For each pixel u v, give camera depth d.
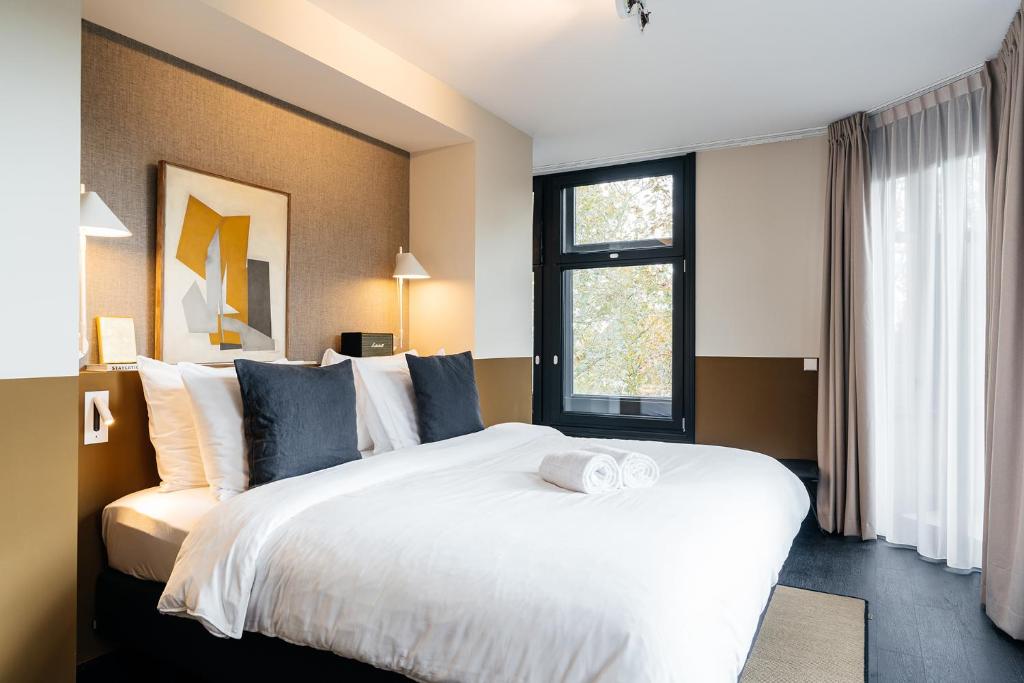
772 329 4.41
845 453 3.92
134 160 2.46
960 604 2.84
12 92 1.71
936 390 3.41
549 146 4.56
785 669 2.26
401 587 1.53
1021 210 2.53
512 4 2.64
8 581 1.72
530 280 4.30
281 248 3.04
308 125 3.25
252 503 1.89
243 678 1.83
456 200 3.79
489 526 1.69
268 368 2.26
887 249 3.78
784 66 3.23
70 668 1.86
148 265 2.51
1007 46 2.74
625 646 1.23
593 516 1.77
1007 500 2.59
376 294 3.69
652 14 2.71
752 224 4.47
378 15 2.73
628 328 4.96
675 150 4.65
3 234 1.69
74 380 1.86
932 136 3.48
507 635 1.35
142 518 2.11
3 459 1.70
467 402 3.10
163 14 2.28
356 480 2.13
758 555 1.80
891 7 2.64
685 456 2.73
